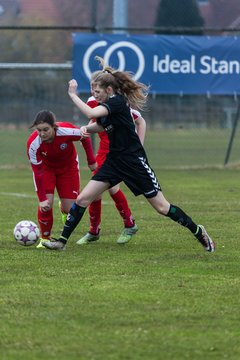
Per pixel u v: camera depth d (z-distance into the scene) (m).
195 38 52.47
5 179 49.38
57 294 17.50
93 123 23.09
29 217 31.67
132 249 23.70
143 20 62.97
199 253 22.94
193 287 18.28
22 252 22.91
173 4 61.81
